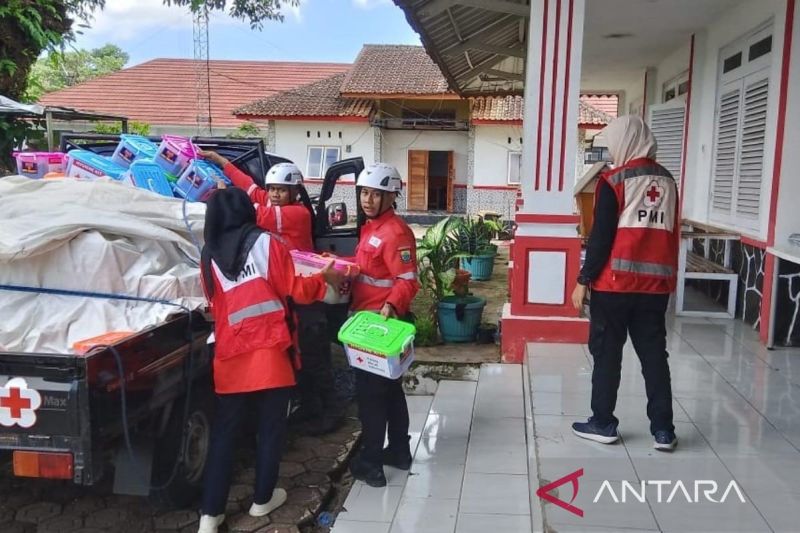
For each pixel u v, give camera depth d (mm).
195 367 3449
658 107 8422
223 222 3248
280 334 3236
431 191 21859
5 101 7320
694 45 7402
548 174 5422
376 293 3742
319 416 4668
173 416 3350
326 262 3682
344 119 20031
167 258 3576
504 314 5805
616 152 3475
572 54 5312
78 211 3375
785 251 4918
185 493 3510
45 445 2723
